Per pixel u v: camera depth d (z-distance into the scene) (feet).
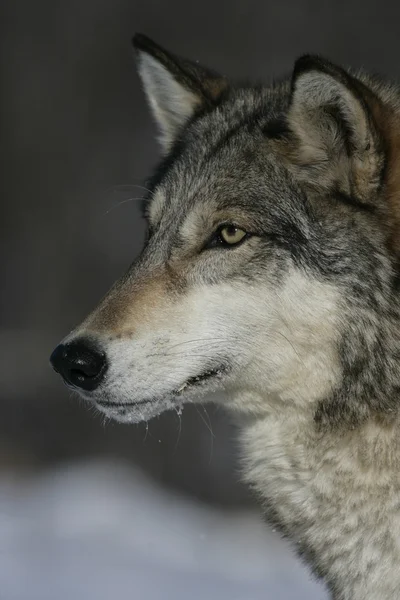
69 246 158.51
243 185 32.19
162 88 38.86
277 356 31.30
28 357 125.39
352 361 30.50
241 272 31.58
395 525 29.63
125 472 81.20
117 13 184.65
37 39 189.88
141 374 31.42
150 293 31.99
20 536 57.98
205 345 31.60
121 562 53.06
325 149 31.17
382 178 30.48
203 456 88.43
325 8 166.09
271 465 32.24
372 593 29.89
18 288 159.12
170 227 32.96
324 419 30.89
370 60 160.56
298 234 31.19
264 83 39.75
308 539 31.48
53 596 45.62
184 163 34.37
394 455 29.91
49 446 96.07
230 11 173.27
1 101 184.03
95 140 175.32
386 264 30.60
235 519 71.26
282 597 46.24
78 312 152.15
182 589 47.85
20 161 175.63
